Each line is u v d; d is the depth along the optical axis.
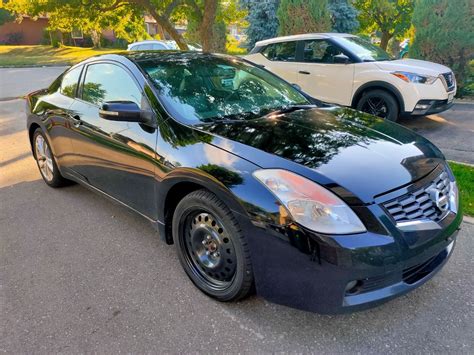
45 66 19.97
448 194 2.27
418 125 6.60
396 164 2.15
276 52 7.53
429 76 5.75
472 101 8.52
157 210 2.68
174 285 2.57
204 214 2.33
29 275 2.71
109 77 3.22
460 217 2.30
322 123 2.65
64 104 3.68
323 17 10.27
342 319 2.23
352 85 6.40
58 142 3.82
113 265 2.81
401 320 2.21
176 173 2.38
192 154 2.34
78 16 10.22
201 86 2.99
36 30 35.47
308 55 7.02
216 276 2.38
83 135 3.34
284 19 10.62
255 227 2.01
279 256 1.96
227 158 2.20
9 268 2.79
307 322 2.21
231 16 14.86
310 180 1.95
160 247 3.05
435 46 8.70
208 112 2.76
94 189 3.51
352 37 7.09
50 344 2.09
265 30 15.45
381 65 6.15
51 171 4.20
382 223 1.88
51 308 2.37
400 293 1.99
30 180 4.58
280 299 2.05
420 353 1.98
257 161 2.11
